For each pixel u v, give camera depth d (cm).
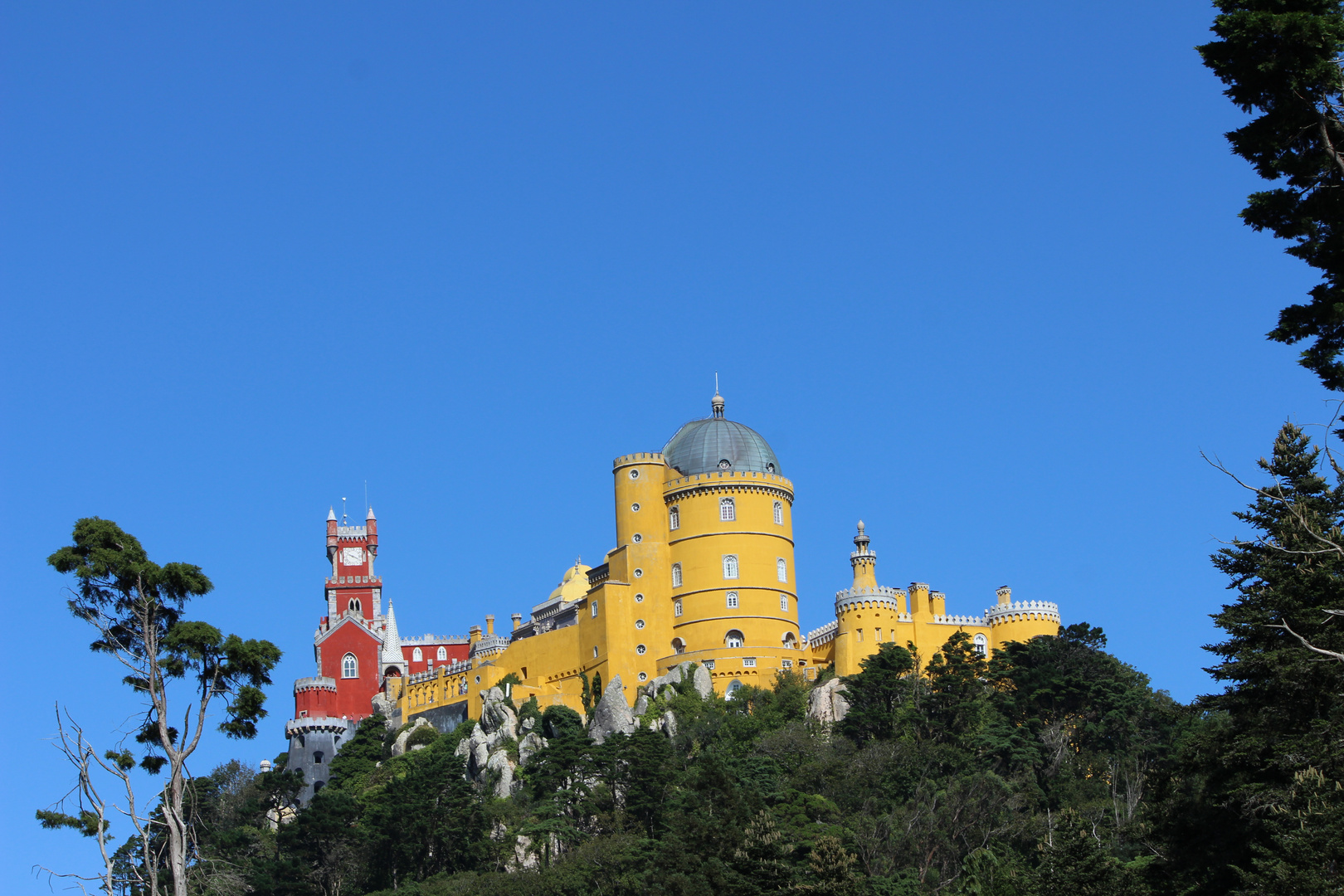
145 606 7781
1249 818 8188
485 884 12794
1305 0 6319
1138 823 10106
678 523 17000
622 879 11719
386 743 17750
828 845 10425
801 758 14112
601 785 14262
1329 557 7856
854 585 16038
